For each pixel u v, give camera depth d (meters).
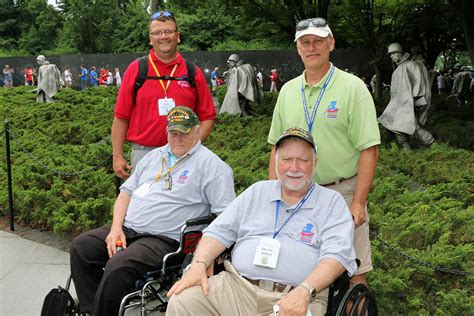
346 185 3.43
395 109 9.80
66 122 12.15
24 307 4.29
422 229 4.61
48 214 6.10
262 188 3.16
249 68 14.55
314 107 3.34
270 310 2.92
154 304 4.20
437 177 7.19
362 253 3.42
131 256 3.32
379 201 5.96
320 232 2.99
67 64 36.84
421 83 9.64
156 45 4.21
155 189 3.73
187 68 4.36
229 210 3.18
